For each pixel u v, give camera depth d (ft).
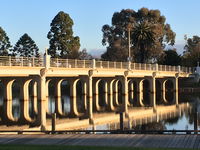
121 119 73.61
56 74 150.82
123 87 207.31
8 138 66.74
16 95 264.52
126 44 358.02
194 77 307.17
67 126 110.42
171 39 379.76
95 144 59.82
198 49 382.63
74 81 191.42
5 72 128.26
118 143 60.13
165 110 162.71
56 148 56.18
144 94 294.25
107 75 190.19
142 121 124.06
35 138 66.28
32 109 161.68
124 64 207.31
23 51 401.70
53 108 171.12
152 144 58.75
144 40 342.03
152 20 364.58
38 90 142.61
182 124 116.78
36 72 140.87
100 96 264.52
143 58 349.41
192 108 169.58
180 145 57.57
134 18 361.30
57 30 341.41
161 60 353.72
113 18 373.20
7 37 386.93
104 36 379.14
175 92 262.88
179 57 362.74
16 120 128.26
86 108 170.81
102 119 128.67
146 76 230.68
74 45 348.79
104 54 372.17
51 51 340.80
